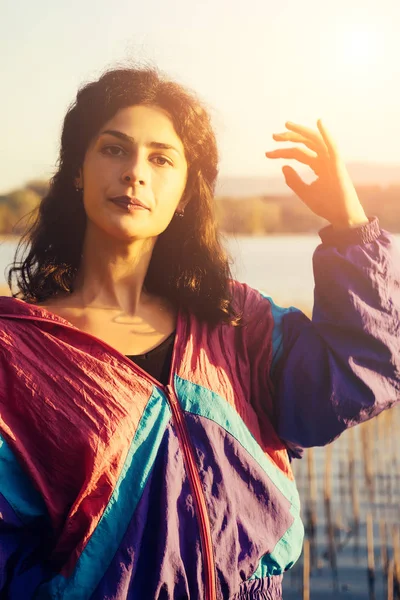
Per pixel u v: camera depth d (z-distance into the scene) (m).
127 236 1.99
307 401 2.05
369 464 7.75
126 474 1.87
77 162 2.11
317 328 2.08
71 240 2.14
